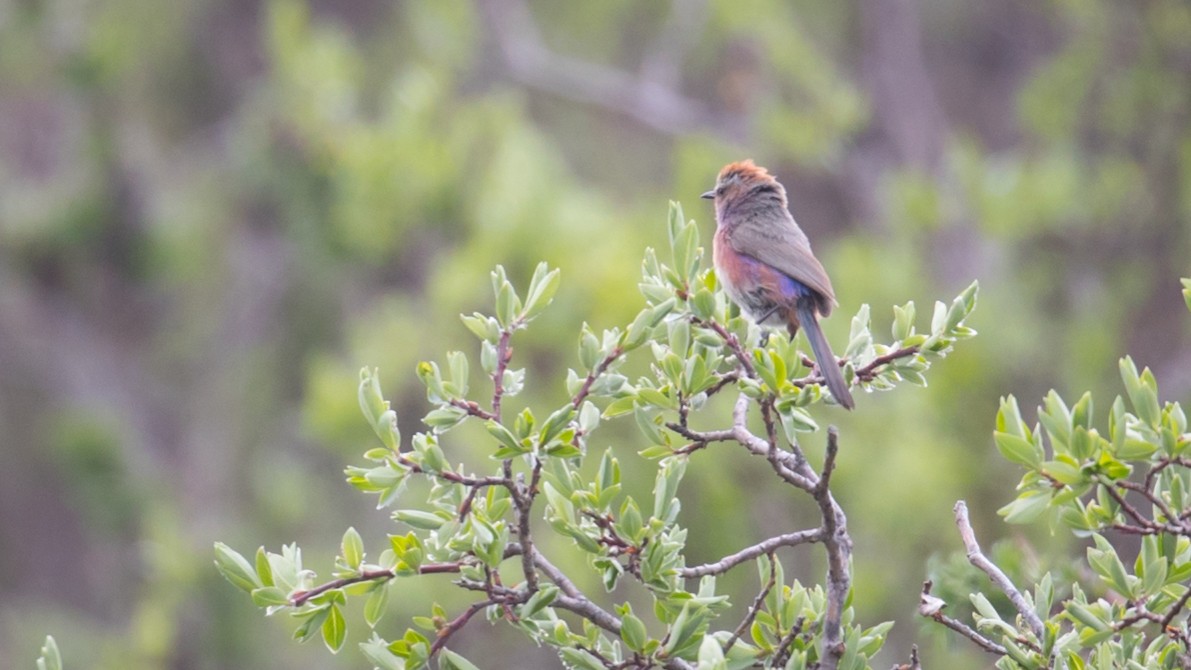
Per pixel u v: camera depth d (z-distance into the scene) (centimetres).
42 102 2322
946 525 1269
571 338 1288
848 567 595
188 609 1777
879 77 2523
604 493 575
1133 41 1773
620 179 2394
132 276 2173
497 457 551
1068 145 1816
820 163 2069
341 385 1412
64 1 2078
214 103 2325
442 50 1977
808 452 1272
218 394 2220
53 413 2261
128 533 2098
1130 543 930
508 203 1411
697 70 2397
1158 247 1691
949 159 1822
